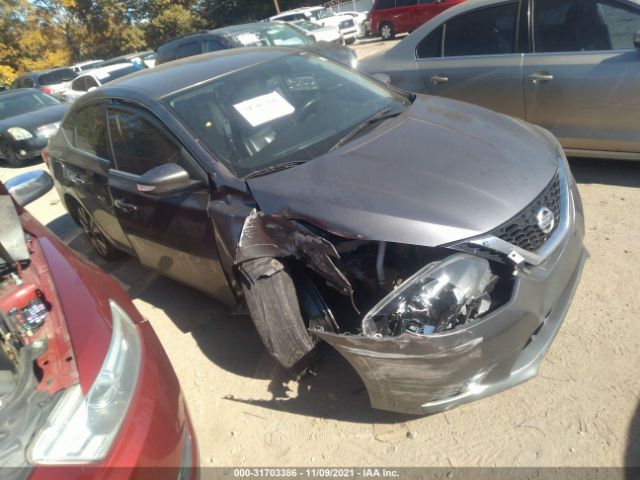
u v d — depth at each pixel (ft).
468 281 6.95
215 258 9.41
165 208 10.18
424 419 8.02
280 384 9.29
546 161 8.62
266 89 10.87
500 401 8.03
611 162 14.88
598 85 13.09
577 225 8.29
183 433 6.22
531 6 14.25
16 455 4.83
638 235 11.14
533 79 14.15
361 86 11.84
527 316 7.15
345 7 93.09
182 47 32.83
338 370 9.18
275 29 33.42
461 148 8.74
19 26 103.35
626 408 7.45
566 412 7.61
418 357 6.72
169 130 10.16
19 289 6.84
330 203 7.77
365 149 9.05
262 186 8.61
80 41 114.62
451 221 7.22
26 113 35.14
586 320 9.15
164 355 7.00
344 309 8.27
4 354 6.15
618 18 12.93
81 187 13.39
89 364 5.71
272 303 8.23
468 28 15.53
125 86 11.93
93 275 7.60
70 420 5.20
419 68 16.60
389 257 7.70
